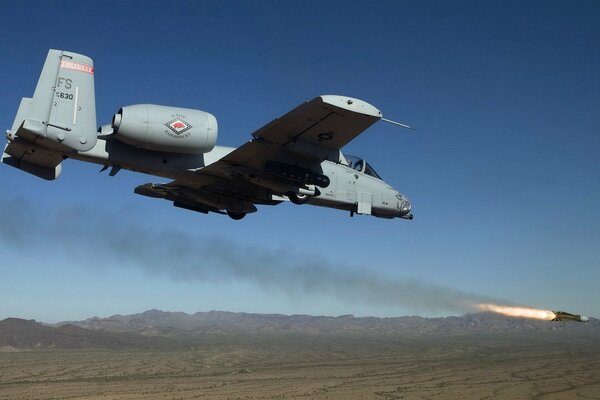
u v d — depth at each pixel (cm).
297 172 1712
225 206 1997
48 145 1473
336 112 1495
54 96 1470
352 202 2047
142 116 1561
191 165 1720
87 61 1521
